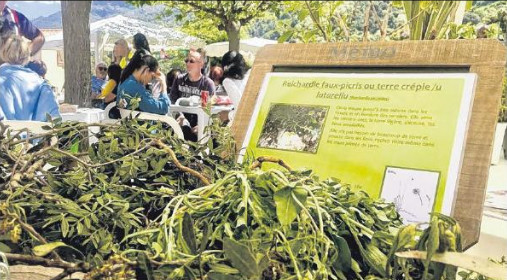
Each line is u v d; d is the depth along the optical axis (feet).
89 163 2.10
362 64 2.32
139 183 2.05
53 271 1.61
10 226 1.48
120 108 4.99
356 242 1.58
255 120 2.50
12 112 5.43
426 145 1.99
